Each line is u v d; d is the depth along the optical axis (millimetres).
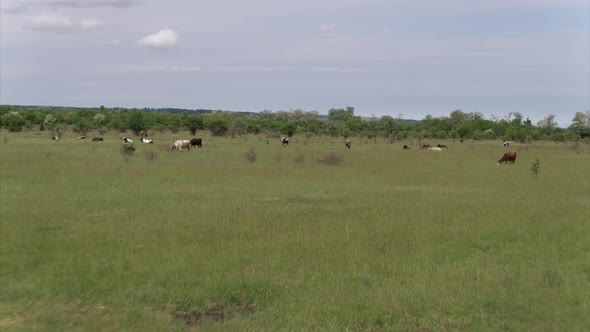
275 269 8852
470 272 8781
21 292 7625
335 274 8617
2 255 9453
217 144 49906
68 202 14820
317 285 8055
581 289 7844
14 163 25438
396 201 16047
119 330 6312
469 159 34781
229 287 7859
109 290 7785
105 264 8938
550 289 7836
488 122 97375
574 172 26312
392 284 8141
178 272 8602
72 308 7066
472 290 7762
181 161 29297
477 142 71562
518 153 42938
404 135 77688
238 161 29906
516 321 6570
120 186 18547
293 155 35219
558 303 7203
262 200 16188
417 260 9516
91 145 43719
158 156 32344
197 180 20766
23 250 9766
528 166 29688
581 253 9984
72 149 37844
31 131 73625
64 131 73625
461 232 11711
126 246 10156
